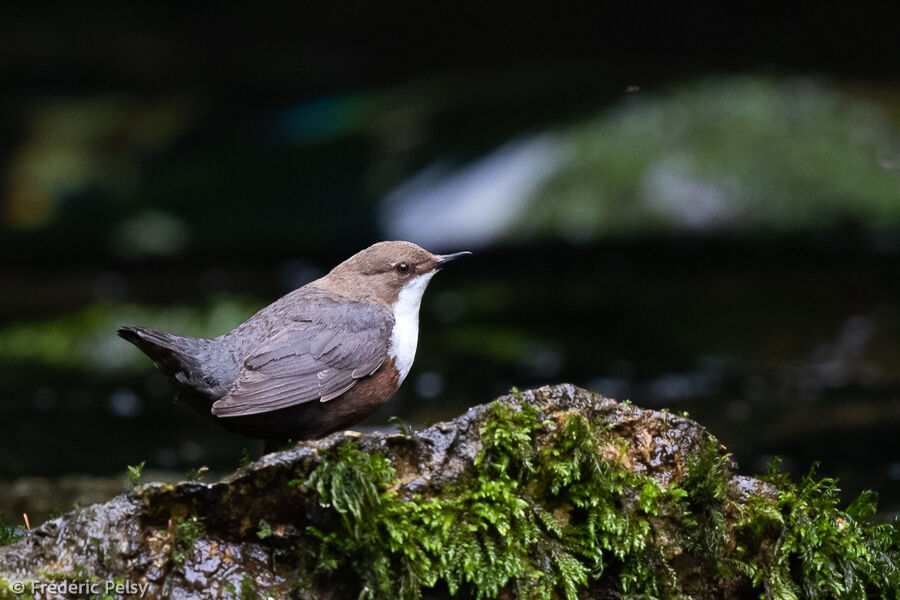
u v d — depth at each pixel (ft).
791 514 14.97
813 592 14.82
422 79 67.62
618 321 43.11
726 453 15.46
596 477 14.40
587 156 51.21
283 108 70.38
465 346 40.93
